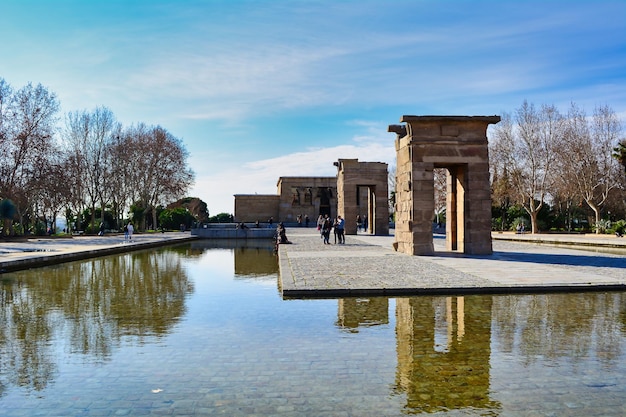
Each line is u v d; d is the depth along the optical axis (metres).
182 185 65.75
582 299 11.61
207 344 8.21
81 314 11.00
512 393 5.91
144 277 17.81
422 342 8.12
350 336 8.56
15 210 43.56
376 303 11.38
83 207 61.22
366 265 17.44
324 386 6.19
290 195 71.69
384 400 5.73
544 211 57.88
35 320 10.42
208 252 30.59
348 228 42.69
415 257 20.50
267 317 10.19
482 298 11.79
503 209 60.97
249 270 20.09
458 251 23.09
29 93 44.34
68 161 49.75
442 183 63.34
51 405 5.75
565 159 48.53
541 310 10.41
